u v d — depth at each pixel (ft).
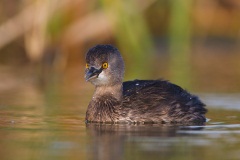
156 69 70.28
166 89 46.44
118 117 45.19
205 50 83.76
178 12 70.54
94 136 40.09
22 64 74.02
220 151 35.96
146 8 75.00
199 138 39.34
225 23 84.64
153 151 36.04
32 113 48.80
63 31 71.61
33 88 61.67
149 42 76.59
